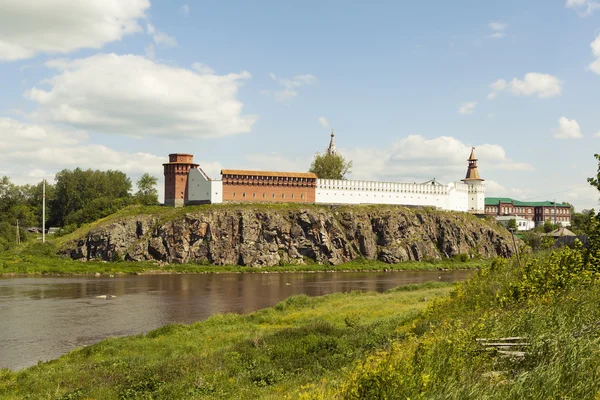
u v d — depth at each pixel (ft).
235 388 95.45
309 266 522.88
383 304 214.07
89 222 616.80
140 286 347.56
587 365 57.36
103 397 98.07
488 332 76.13
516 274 144.25
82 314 233.55
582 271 106.83
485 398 50.78
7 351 166.50
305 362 111.45
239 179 570.87
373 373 57.77
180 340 159.84
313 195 601.62
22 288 327.26
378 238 594.65
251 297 297.53
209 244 517.55
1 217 641.81
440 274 472.85
